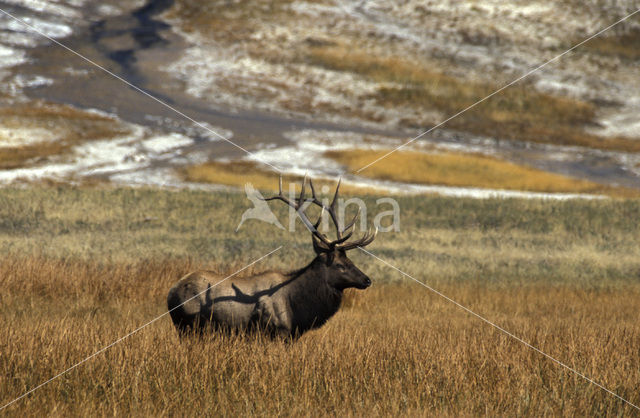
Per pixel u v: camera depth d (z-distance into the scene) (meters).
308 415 28.66
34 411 28.84
